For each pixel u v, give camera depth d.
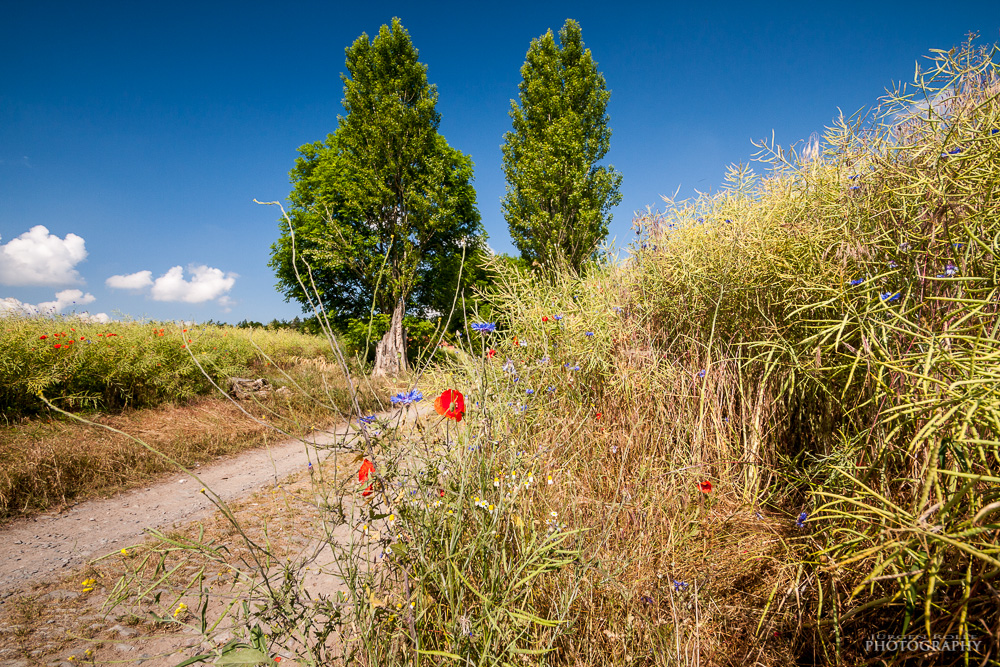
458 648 1.20
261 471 5.52
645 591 1.51
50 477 4.51
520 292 3.80
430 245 19.72
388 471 1.37
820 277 1.91
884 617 1.23
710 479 1.91
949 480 1.14
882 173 2.02
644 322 2.88
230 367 9.30
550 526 1.49
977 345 1.13
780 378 2.07
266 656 1.14
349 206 17.89
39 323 8.12
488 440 1.67
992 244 1.41
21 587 2.74
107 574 2.85
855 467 1.51
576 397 2.64
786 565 1.44
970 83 1.93
